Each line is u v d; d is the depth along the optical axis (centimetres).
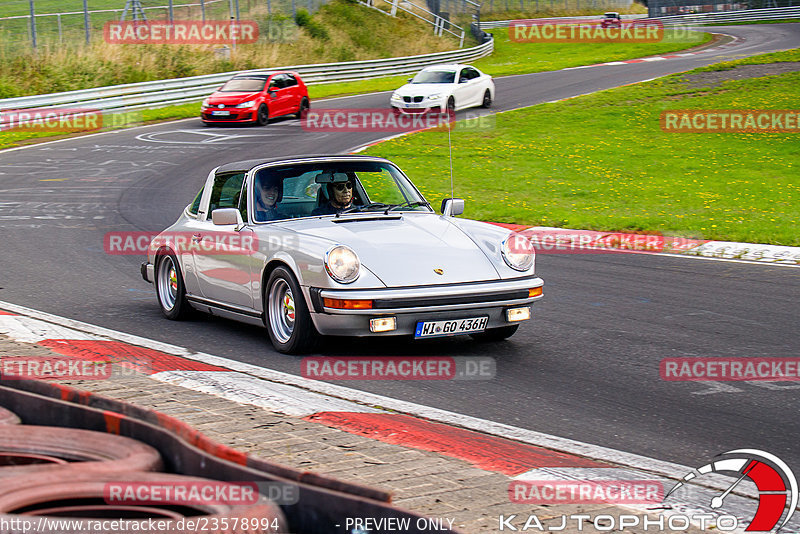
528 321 2156
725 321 2150
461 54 12900
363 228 1880
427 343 1933
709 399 1538
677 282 2644
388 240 1827
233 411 1373
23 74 7850
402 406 1472
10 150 6116
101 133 6969
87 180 4972
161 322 2141
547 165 5662
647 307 2309
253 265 1880
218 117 7288
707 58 11756
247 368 1689
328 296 1686
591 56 13588
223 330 2053
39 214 3938
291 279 1764
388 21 13438
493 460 1208
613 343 1939
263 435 1252
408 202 2069
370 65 10919
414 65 11712
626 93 8481
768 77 8906
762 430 1377
